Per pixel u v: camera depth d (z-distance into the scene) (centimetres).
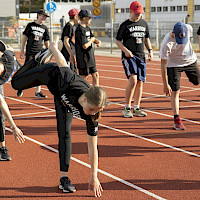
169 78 809
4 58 561
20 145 699
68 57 1078
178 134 778
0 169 582
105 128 821
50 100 1136
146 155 649
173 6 4678
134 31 891
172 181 540
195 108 1023
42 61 502
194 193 501
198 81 819
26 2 7438
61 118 500
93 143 445
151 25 3566
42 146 694
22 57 1118
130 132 790
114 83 1476
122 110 1001
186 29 768
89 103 412
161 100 1133
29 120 891
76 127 827
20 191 506
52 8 2772
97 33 3481
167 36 789
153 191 506
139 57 902
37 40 1089
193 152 668
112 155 647
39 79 484
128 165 601
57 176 557
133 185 525
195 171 579
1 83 566
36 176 556
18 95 1089
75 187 519
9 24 3759
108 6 3741
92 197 489
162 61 799
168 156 646
